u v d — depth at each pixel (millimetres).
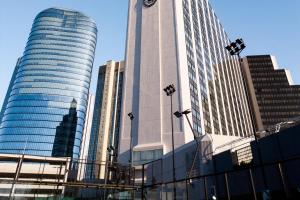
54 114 159125
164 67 66062
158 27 72750
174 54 66688
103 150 162000
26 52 175750
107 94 179125
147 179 44406
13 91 163875
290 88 155000
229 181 27359
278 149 23062
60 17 188625
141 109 63344
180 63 64688
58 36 181750
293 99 151625
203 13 99875
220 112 82625
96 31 198500
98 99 182500
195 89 67938
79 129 163750
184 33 72250
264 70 163000
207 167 31281
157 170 42844
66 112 162375
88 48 186125
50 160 79312
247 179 25047
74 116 163750
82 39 186250
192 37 78250
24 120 153125
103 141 164500
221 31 123062
